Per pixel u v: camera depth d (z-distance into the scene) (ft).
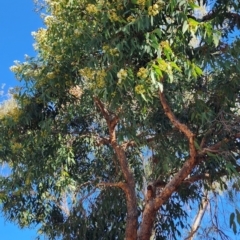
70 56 19.89
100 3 17.02
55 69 20.54
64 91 21.44
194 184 23.86
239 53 17.76
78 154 25.89
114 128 22.90
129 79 16.35
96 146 25.82
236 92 20.08
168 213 24.80
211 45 17.63
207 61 17.62
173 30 16.98
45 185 24.80
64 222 25.79
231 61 17.92
